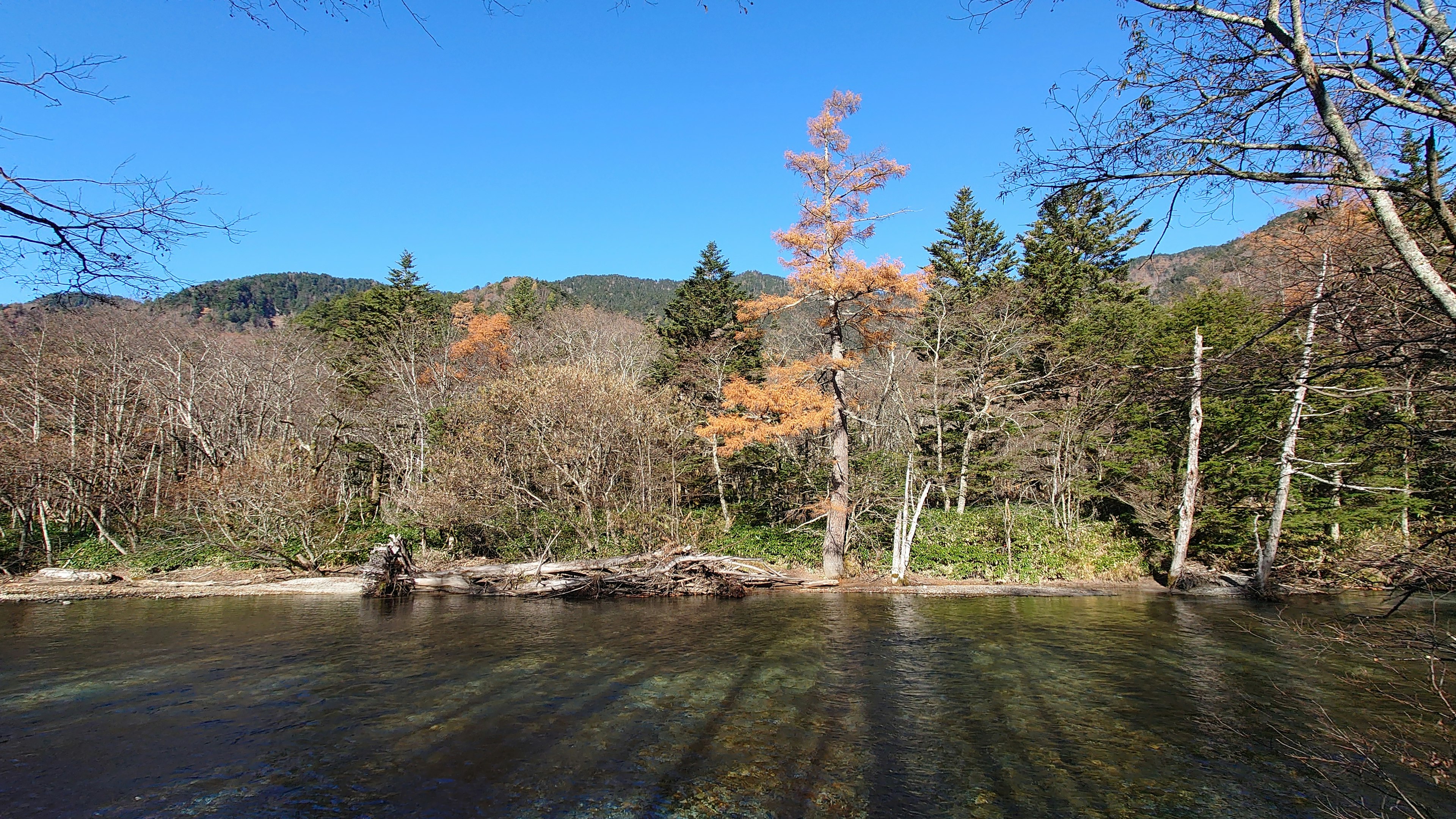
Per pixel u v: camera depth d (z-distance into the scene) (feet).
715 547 75.05
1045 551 72.64
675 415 82.12
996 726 26.22
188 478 74.18
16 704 28.66
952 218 113.50
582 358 116.57
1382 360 15.07
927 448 87.92
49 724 26.27
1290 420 55.77
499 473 73.92
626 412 75.20
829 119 64.54
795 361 66.90
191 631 43.86
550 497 77.36
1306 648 38.52
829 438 81.41
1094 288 93.35
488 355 115.75
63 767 22.39
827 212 63.10
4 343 73.51
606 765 22.52
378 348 119.75
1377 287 15.83
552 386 75.05
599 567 60.18
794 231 62.90
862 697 29.81
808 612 51.90
